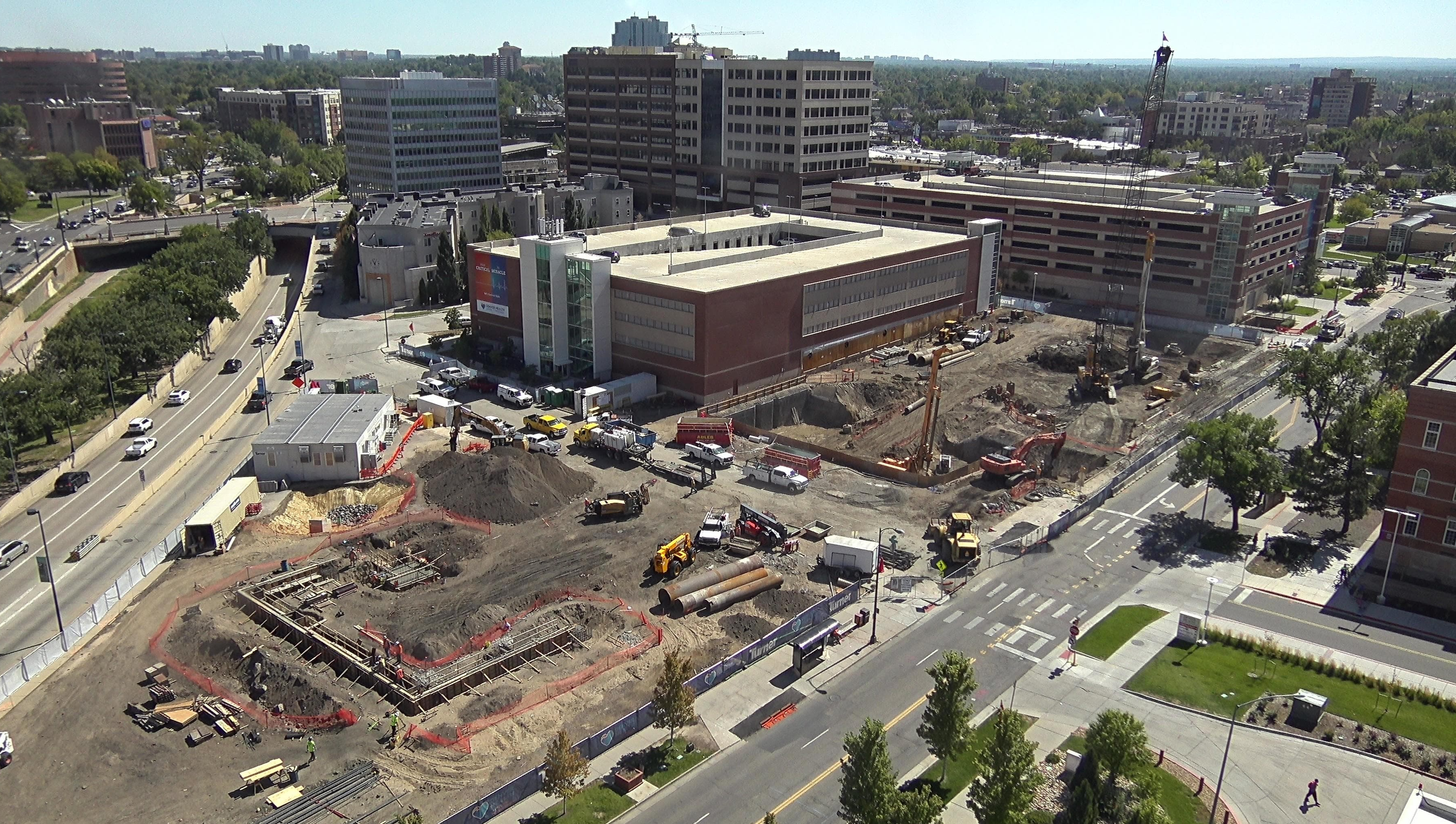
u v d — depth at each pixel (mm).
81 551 89688
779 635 74750
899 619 79125
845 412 134375
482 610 77562
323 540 91312
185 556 87812
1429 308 193250
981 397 137875
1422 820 49812
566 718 65438
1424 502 79750
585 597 81562
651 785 59469
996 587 84500
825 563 86812
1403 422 86938
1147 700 68688
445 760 61094
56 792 58125
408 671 69062
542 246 135375
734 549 89812
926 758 62188
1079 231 194625
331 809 56625
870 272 153125
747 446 117000
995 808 51188
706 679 69125
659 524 95375
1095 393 140000
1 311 171000
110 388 126875
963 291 178375
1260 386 143250
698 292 124875
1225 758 59125
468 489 99500
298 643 73750
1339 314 185250
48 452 114250
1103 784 56250
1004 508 100250
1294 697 66375
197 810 56625
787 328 139500
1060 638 76562
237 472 108500
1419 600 81438
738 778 60219
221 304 167250
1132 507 101625
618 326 137500
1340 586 84938
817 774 60625
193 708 65750
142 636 74750
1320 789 60031
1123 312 188750
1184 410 135750
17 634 76375
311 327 175125
